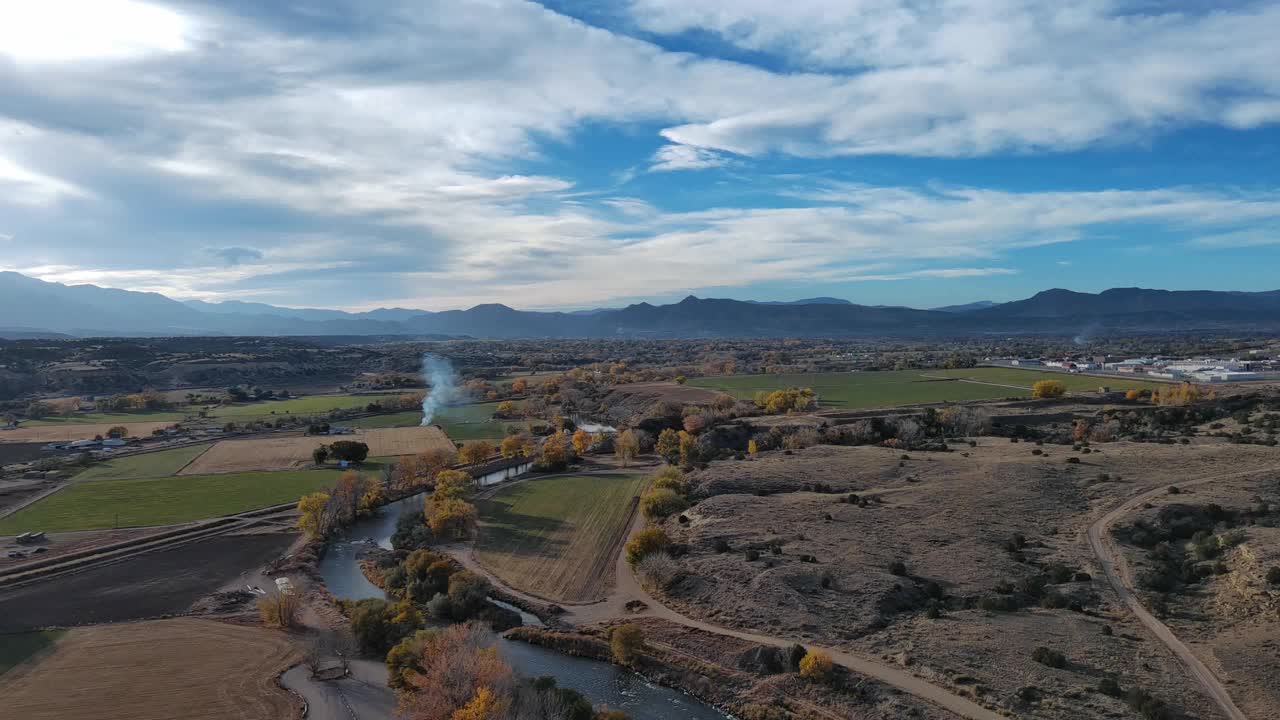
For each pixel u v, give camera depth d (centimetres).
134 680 6356
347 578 9381
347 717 5781
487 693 5338
